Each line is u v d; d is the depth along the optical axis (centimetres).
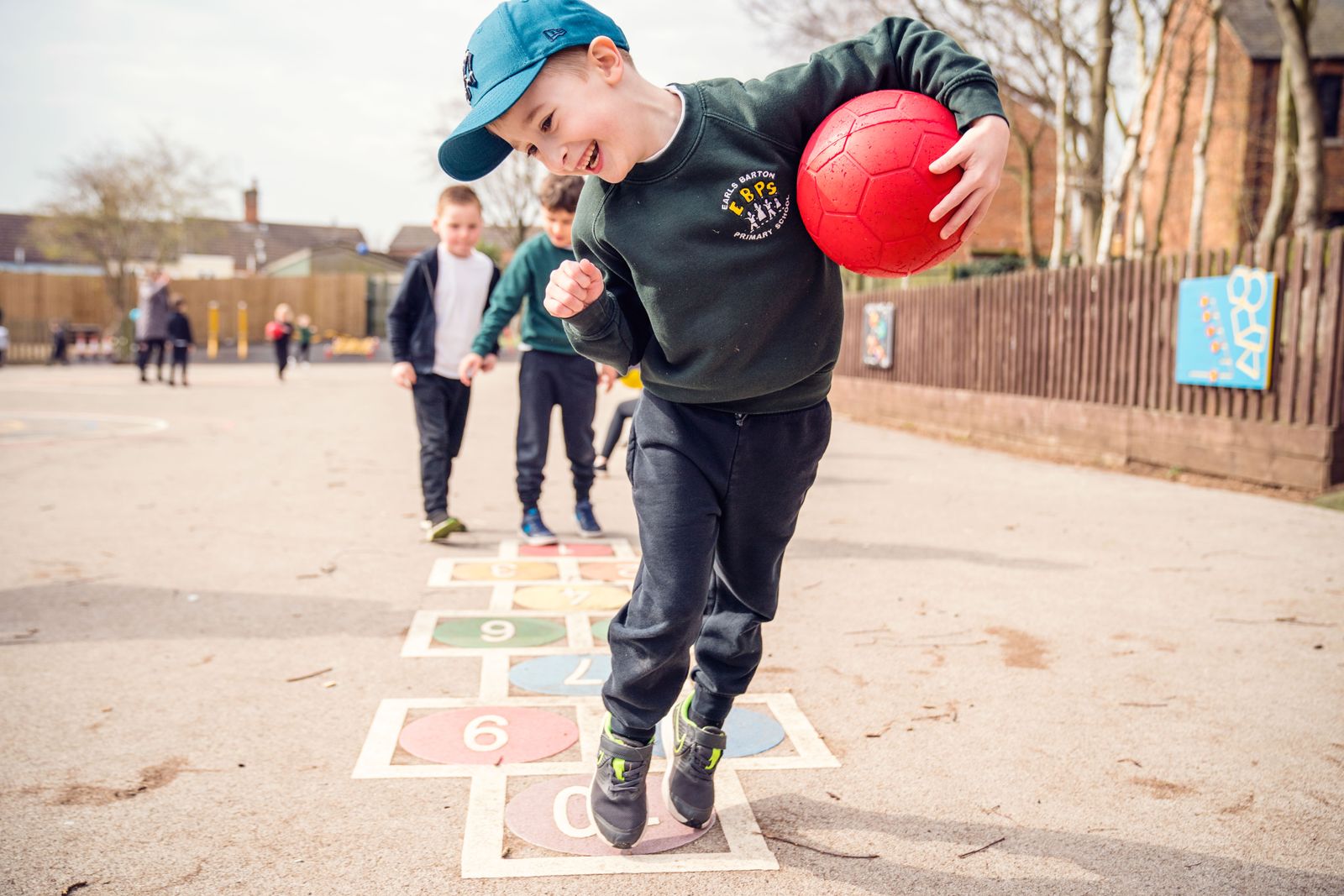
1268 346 766
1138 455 912
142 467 898
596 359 236
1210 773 283
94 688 345
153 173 4028
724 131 213
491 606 448
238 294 4153
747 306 217
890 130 208
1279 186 1361
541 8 206
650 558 236
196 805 262
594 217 225
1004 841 246
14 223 6294
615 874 231
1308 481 743
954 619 430
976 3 1734
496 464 938
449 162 223
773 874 231
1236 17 2380
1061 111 1648
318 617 429
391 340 571
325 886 224
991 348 1173
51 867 231
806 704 334
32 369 3078
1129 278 931
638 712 240
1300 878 230
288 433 1215
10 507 687
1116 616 436
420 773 281
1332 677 360
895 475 885
